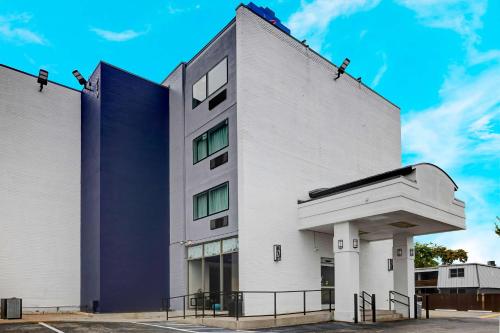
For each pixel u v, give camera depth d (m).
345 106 25.23
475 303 34.09
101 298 20.83
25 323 16.11
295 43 22.67
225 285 19.88
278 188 20.30
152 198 23.62
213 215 20.97
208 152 21.97
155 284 22.73
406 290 20.86
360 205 18.33
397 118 29.98
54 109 23.98
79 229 23.42
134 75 24.39
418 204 17.83
